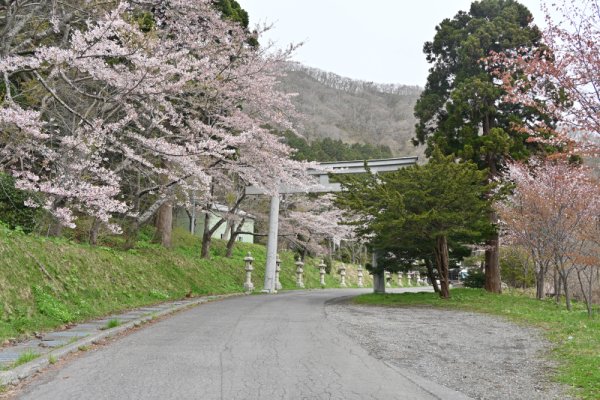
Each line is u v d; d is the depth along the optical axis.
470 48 22.42
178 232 31.12
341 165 25.75
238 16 20.27
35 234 13.35
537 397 5.50
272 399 5.04
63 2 12.16
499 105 22.31
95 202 11.84
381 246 20.72
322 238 34.94
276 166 19.00
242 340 8.69
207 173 19.02
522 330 11.02
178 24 15.40
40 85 13.33
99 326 9.85
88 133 12.23
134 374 6.05
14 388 5.45
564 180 16.25
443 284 20.11
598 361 7.16
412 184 18.11
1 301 8.84
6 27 11.29
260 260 35.31
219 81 16.17
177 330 9.95
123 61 14.24
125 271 16.20
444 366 7.03
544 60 8.62
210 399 4.99
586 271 21.28
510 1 24.58
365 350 8.09
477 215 18.92
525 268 28.34
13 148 11.45
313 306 16.83
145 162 13.70
